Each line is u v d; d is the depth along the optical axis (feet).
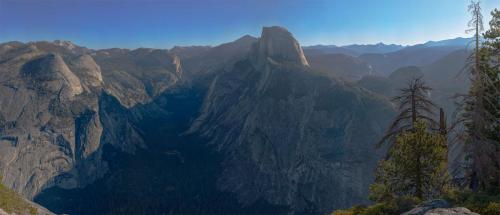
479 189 80.38
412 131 91.15
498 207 62.39
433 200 71.36
